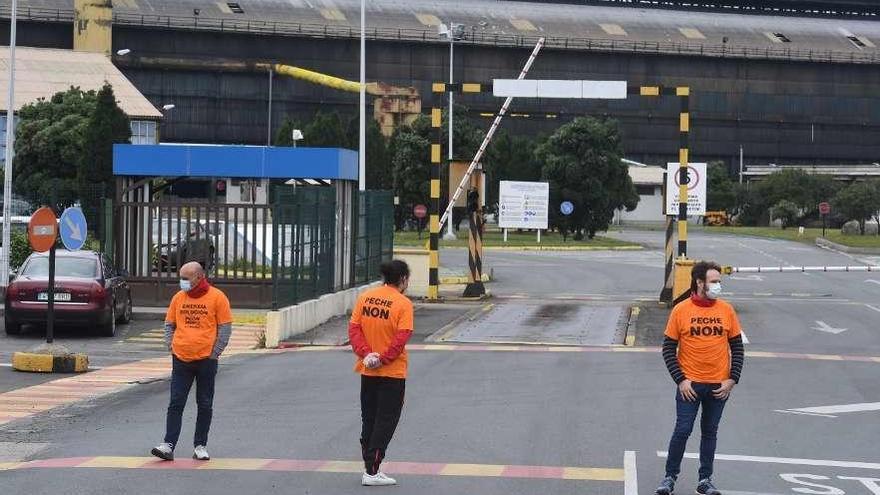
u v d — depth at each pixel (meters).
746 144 150.88
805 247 89.25
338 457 15.30
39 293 30.59
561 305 42.16
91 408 19.98
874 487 13.88
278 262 30.58
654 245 95.00
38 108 80.38
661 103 148.38
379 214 43.69
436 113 43.94
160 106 130.88
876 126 153.62
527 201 87.44
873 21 169.88
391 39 137.75
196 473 14.18
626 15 154.62
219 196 57.22
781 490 13.62
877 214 109.56
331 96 136.62
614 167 105.56
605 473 14.32
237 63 131.38
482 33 141.00
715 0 170.62
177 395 14.98
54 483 13.57
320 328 33.47
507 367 25.48
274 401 20.47
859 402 20.98
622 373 24.56
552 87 42.22
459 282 54.12
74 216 24.92
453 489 13.35
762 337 32.59
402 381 13.64
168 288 37.38
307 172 37.66
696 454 15.76
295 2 140.75
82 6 123.19
